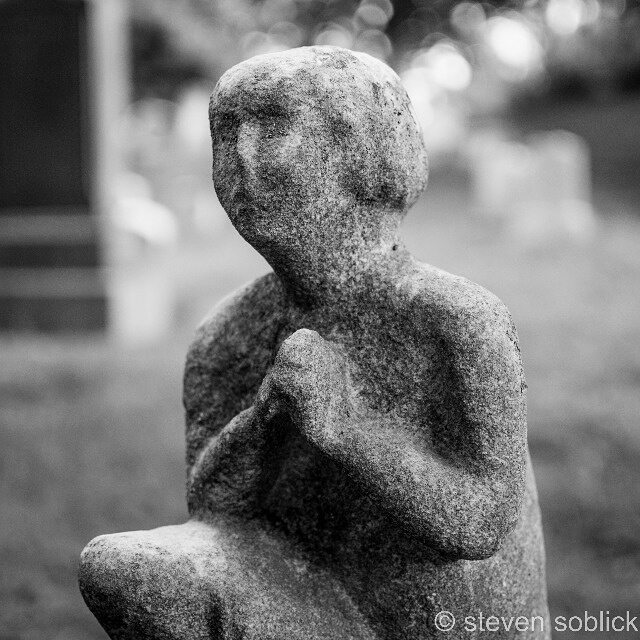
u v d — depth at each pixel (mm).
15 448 4789
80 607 3299
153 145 17438
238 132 1527
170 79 18844
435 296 1534
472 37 24938
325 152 1513
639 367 6000
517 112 21609
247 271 10680
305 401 1473
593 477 4168
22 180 7977
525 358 6355
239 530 1632
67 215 7914
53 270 7855
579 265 9836
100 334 7742
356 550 1612
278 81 1506
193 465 1794
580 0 21453
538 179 12180
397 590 1580
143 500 4145
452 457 1507
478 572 1593
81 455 4688
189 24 17141
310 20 24875
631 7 19312
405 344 1555
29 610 3264
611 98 19375
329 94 1512
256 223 1522
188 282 10125
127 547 1519
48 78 7871
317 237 1544
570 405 5141
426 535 1468
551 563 3455
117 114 8195
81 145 7875
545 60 21625
